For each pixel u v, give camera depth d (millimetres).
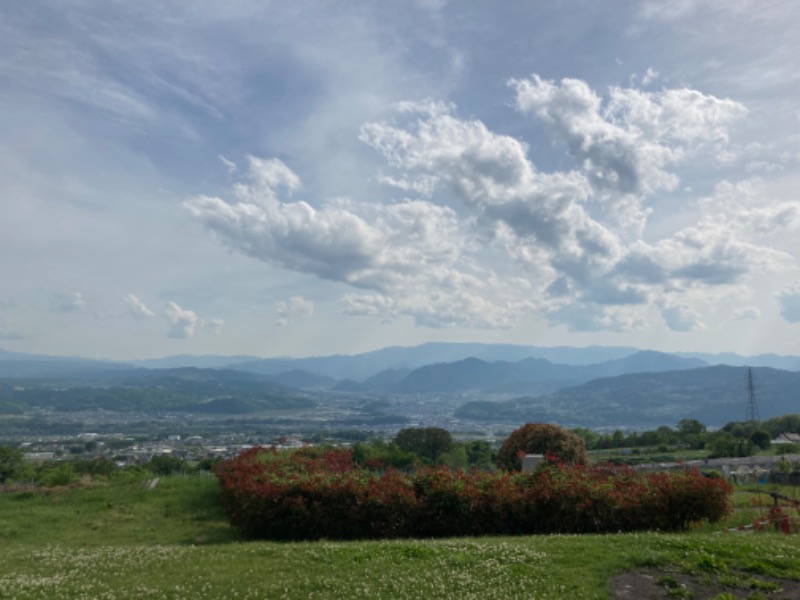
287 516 14844
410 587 9273
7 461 35219
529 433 26109
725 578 9391
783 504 19875
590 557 10508
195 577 9992
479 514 14328
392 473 15641
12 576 10586
